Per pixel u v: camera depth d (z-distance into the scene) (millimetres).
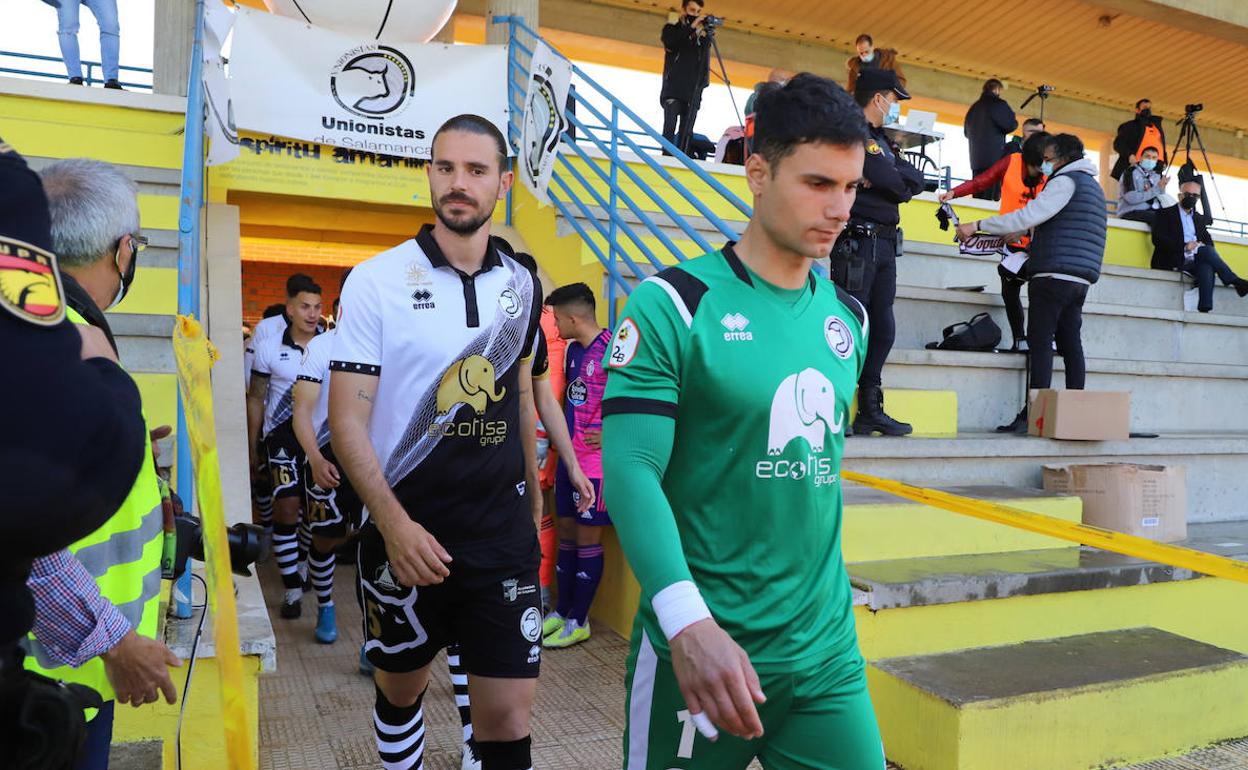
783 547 1737
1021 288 6543
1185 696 3209
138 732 2545
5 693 1119
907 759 3035
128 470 1109
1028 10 12336
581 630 4188
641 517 1517
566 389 4238
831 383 1768
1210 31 10961
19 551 1025
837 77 13500
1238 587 4105
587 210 5090
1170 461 5312
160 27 6367
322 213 6641
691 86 7762
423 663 2434
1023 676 3113
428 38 6203
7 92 5316
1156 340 6844
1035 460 4957
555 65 5211
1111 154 16188
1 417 970
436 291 2291
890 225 4668
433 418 2275
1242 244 9133
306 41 5910
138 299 4707
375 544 2348
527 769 2379
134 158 5535
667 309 1666
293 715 3352
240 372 4516
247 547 1848
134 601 1632
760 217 1729
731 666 1343
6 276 1004
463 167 2281
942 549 3963
